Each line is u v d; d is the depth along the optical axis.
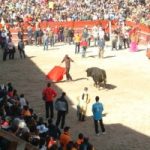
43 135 17.39
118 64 36.16
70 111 25.23
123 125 23.38
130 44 41.00
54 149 15.84
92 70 29.25
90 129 22.78
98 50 40.66
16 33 42.97
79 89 29.42
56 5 49.47
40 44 42.69
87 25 45.81
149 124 23.53
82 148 16.66
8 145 11.90
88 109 25.50
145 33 43.31
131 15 48.94
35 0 49.44
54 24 44.62
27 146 11.77
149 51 37.66
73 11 48.59
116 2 51.50
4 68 34.22
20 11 46.53
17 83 30.36
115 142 21.33
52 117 23.80
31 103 26.42
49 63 36.03
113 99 27.52
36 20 45.44
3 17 44.47
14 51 36.75
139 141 21.48
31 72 33.22
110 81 31.42
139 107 26.14
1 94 20.73
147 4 52.41
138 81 31.55
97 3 50.78
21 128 16.59
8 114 18.56
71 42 43.53
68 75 31.02
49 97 23.41
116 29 42.50
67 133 17.88
